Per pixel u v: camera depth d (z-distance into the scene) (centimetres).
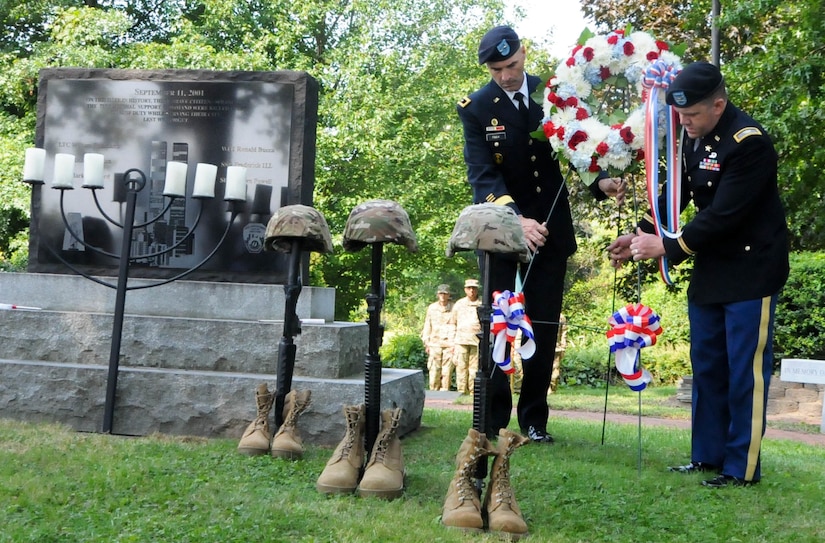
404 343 1900
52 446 502
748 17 1245
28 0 2192
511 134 616
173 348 612
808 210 1344
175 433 582
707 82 477
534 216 627
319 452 535
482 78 2267
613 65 538
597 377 1816
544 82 557
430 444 598
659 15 1653
